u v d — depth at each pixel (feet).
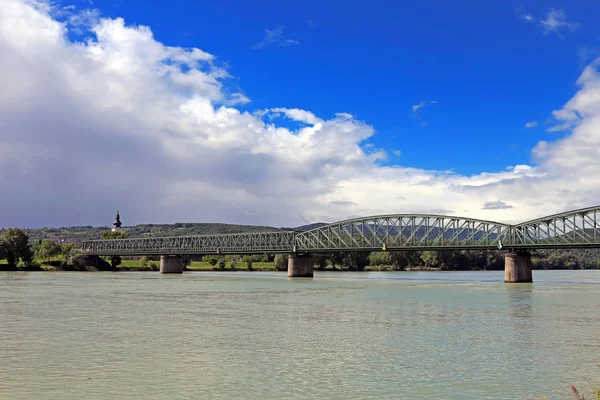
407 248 504.84
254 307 247.29
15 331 171.42
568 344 150.71
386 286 416.46
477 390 105.40
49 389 104.83
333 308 242.99
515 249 467.93
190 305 256.11
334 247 593.42
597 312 225.76
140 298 296.10
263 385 107.76
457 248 479.82
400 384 109.09
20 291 344.08
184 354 136.15
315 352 138.92
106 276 617.21
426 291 356.79
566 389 106.22
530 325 186.60
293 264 616.80
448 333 169.27
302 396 101.19
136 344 149.28
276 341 154.51
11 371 118.21
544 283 460.55
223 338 159.43
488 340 156.97
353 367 122.83
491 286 413.39
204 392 103.24
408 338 159.74
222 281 503.20
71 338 158.71
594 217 419.54
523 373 117.91
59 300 280.10
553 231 442.91
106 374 116.06
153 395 101.30
